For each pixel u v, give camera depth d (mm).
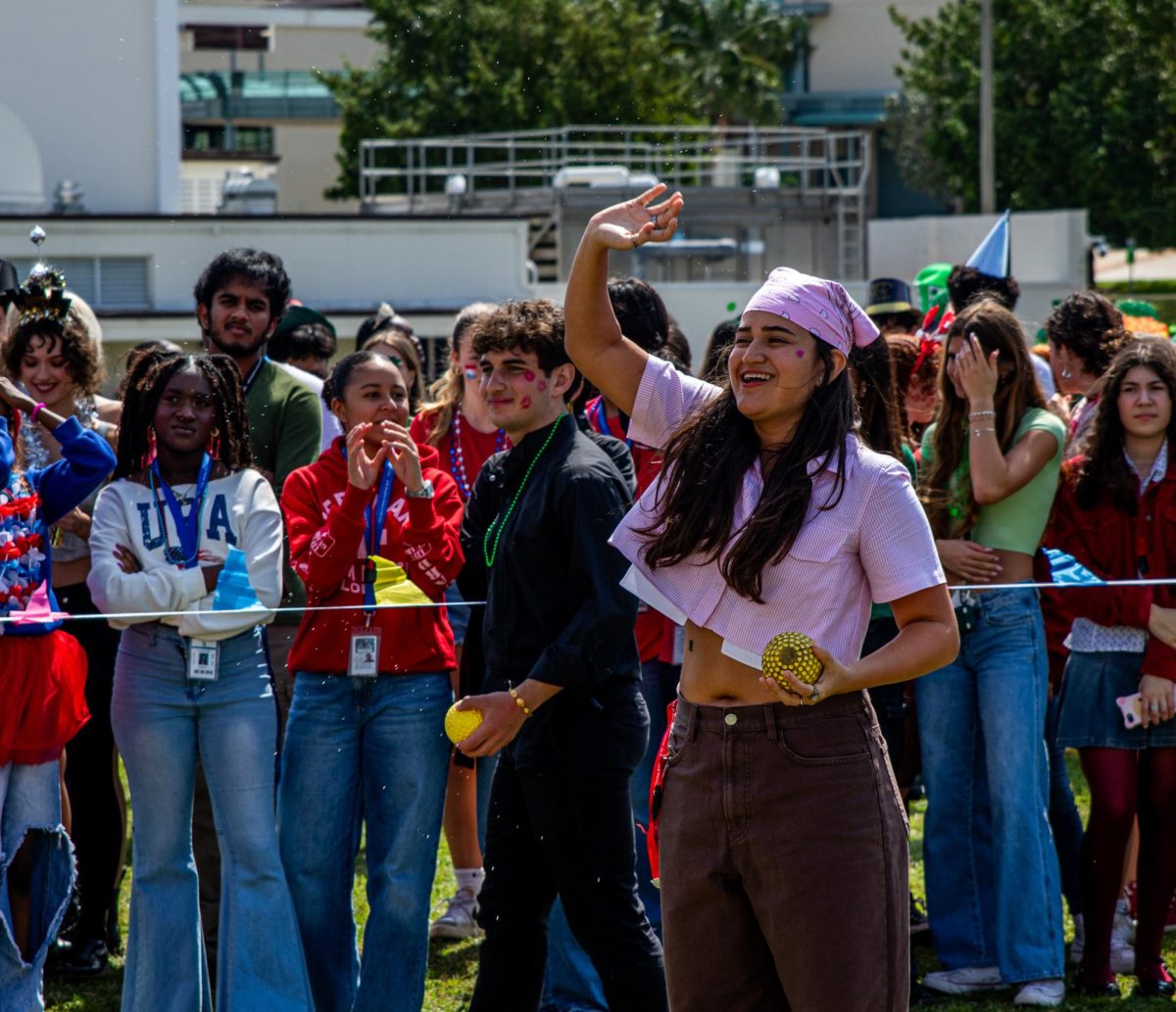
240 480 6773
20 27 23984
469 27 52281
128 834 7820
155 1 24750
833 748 4957
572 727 6188
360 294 27047
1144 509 7961
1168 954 8414
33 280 7711
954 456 7934
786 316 4980
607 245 5402
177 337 23406
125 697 6555
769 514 4941
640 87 54000
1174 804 7852
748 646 5000
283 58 53844
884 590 4980
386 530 6824
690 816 5117
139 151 24641
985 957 7969
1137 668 7867
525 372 6363
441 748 6754
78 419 7812
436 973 7973
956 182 65750
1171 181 61094
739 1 82312
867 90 96312
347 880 6754
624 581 5285
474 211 43312
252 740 6582
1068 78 62781
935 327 11492
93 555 6602
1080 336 9453
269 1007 6477
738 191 43531
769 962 5211
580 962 7301
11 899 6629
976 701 7926
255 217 25469
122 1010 6574
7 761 6523
